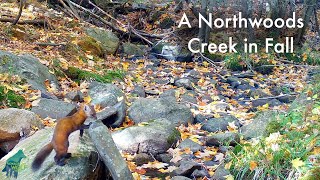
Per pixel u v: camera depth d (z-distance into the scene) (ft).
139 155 15.26
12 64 20.57
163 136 15.84
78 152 10.96
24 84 19.75
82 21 35.17
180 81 26.45
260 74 31.45
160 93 23.97
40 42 27.61
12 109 14.65
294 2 38.73
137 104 18.90
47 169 10.44
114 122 17.94
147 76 28.43
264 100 23.77
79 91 20.99
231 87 27.50
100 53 30.37
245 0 36.37
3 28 27.45
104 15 40.40
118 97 20.24
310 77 29.91
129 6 42.83
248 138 16.44
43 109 17.49
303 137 12.26
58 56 25.57
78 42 29.35
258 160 11.87
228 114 20.49
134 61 32.58
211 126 18.37
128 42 36.55
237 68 32.37
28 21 30.14
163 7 42.27
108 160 10.59
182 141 16.39
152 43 37.45
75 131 11.52
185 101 22.39
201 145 16.44
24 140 12.61
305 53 35.22
